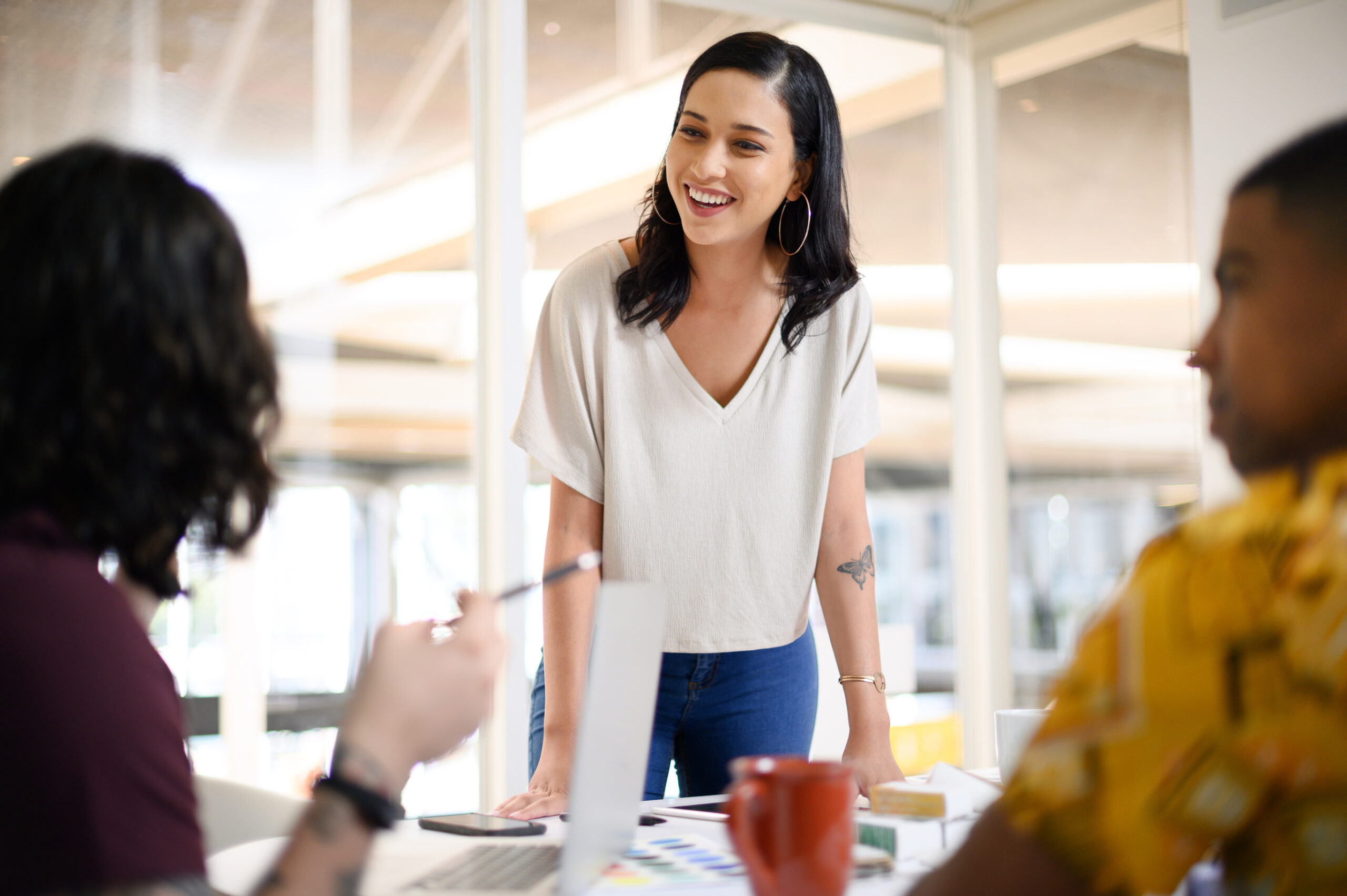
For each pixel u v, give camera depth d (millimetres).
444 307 3252
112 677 603
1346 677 496
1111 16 3631
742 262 1617
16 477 641
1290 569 519
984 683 4004
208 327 683
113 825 585
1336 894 504
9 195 671
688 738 1676
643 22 3488
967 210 4047
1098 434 3658
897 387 3932
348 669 3102
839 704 2402
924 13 3955
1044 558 3838
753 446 1654
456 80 3283
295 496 3076
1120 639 562
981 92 4031
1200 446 3322
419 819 1155
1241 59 3092
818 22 3779
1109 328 3635
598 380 1655
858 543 1670
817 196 1639
